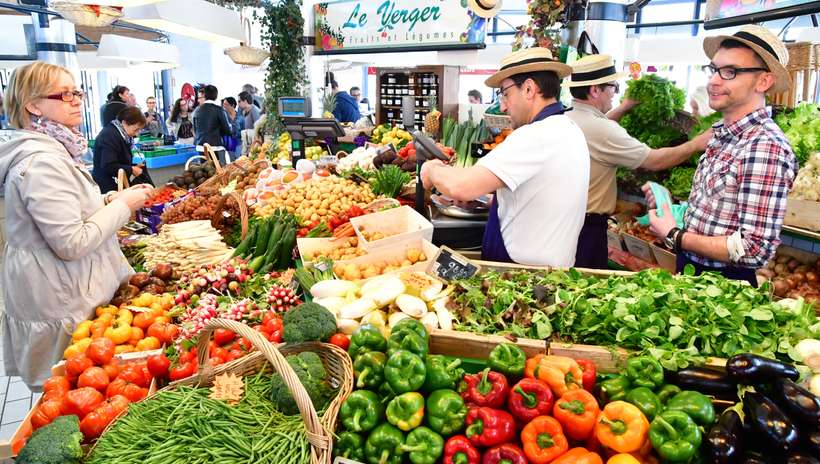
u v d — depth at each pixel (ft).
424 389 5.80
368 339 6.31
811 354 6.07
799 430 5.17
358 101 50.21
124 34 41.86
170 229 11.95
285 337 6.86
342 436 5.58
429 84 30.35
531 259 8.80
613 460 5.09
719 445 5.01
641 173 13.92
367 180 15.11
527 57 8.61
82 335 8.27
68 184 8.21
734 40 8.36
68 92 8.36
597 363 6.46
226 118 33.53
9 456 5.48
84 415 6.30
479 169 8.34
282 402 6.02
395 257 10.03
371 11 30.22
